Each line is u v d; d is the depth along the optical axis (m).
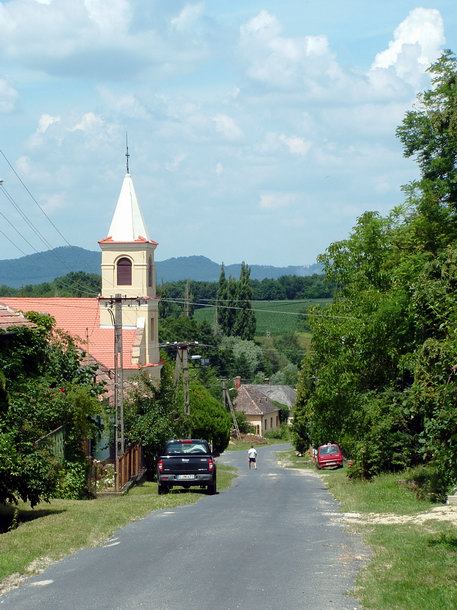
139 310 76.88
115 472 42.94
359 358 45.09
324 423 48.50
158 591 14.36
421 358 19.61
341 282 49.00
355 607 13.09
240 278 163.75
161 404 58.25
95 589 14.62
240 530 22.52
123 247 77.00
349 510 28.73
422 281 21.89
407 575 15.22
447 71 38.84
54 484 26.30
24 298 78.44
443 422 18.20
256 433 156.12
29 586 15.05
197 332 143.25
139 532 22.27
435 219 41.06
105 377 58.84
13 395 29.53
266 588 14.52
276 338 189.62
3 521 24.75
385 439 42.12
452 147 40.03
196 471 38.06
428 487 32.28
